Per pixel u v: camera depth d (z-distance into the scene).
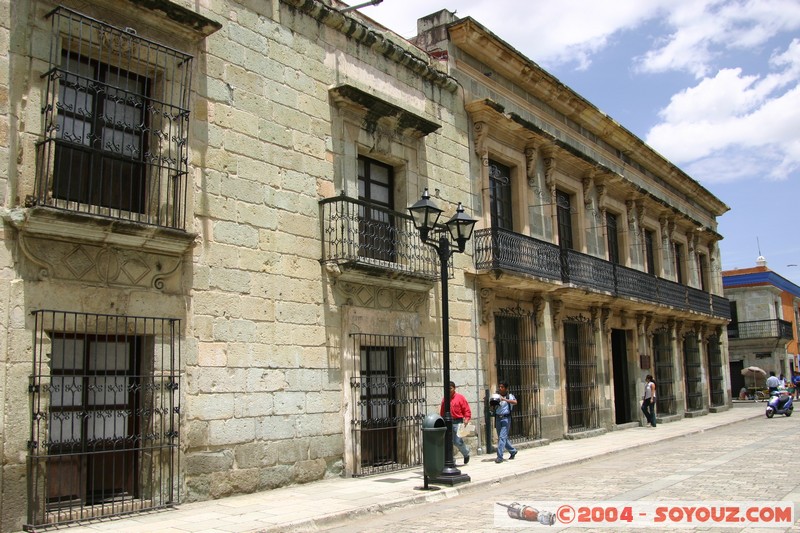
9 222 7.95
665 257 26.17
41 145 8.29
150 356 9.19
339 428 11.72
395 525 8.20
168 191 9.47
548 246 17.27
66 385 8.47
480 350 15.38
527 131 17.47
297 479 10.85
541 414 16.88
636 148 23.89
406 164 13.99
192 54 10.22
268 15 11.52
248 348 10.37
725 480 10.60
